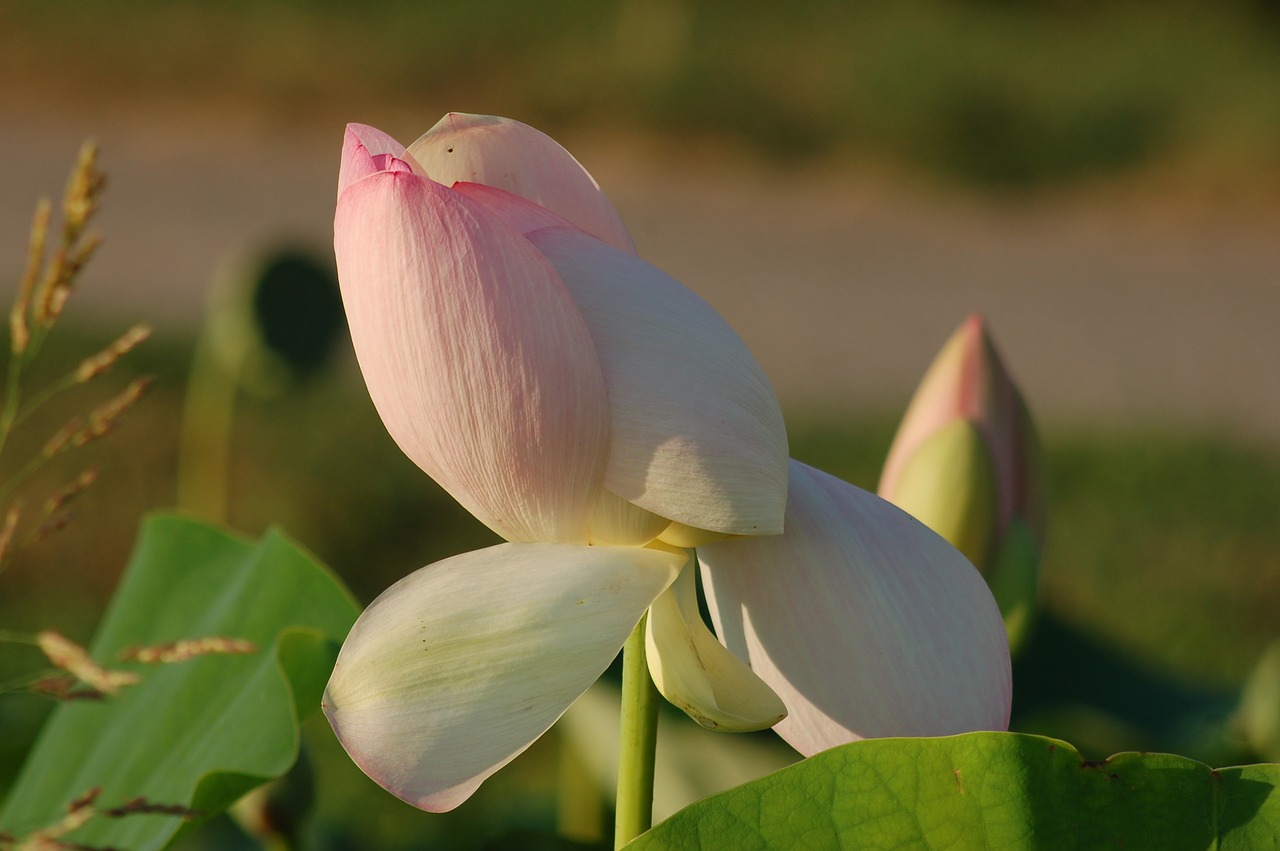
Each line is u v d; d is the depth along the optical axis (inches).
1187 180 420.8
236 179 359.6
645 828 42.2
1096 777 41.1
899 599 41.7
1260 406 239.9
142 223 307.9
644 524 41.4
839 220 377.7
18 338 44.4
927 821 41.3
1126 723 62.2
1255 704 56.6
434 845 71.7
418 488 166.2
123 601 53.5
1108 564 163.8
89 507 156.7
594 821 58.9
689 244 336.8
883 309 292.2
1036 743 41.2
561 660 40.7
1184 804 41.1
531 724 40.6
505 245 40.3
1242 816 41.0
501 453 40.8
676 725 54.7
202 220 315.3
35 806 50.2
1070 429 216.5
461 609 40.9
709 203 384.2
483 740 40.6
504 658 40.8
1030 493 48.9
